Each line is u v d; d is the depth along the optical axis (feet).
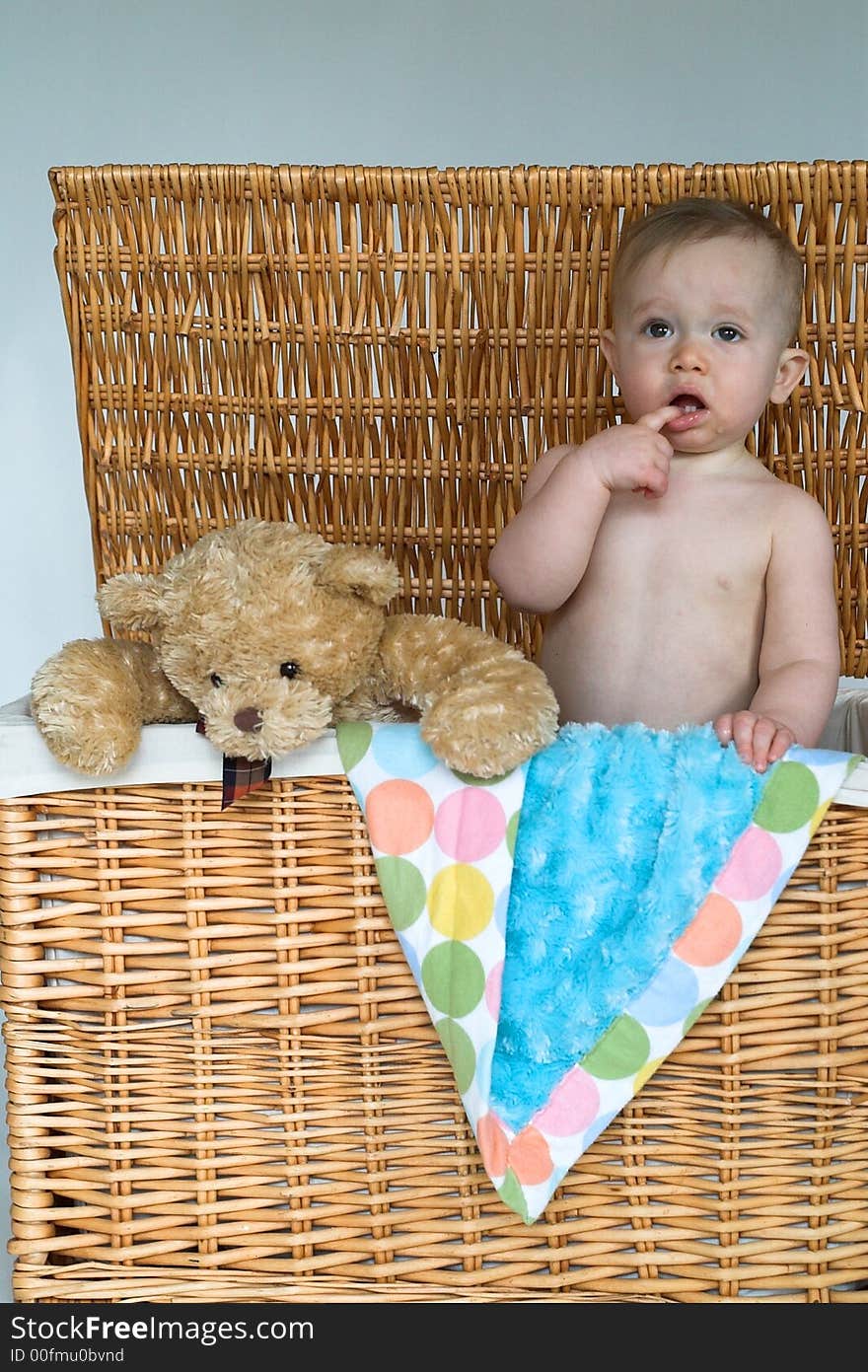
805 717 3.82
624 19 6.83
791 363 4.18
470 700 3.26
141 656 3.62
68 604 7.44
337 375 4.35
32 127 7.02
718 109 6.86
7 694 7.48
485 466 4.47
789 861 3.28
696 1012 3.32
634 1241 3.54
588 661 4.14
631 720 4.11
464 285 4.24
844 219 4.12
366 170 4.09
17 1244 3.56
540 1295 3.53
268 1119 3.52
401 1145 3.53
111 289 4.26
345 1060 3.50
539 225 4.16
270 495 4.51
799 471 4.44
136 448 4.44
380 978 3.47
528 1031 3.33
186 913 3.45
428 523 4.56
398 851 3.33
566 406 4.37
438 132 6.92
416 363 4.34
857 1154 3.57
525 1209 3.32
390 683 3.65
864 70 6.81
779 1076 3.48
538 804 3.32
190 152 6.99
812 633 3.97
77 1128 3.56
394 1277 3.55
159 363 4.34
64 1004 3.50
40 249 7.13
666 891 3.27
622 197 4.11
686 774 3.28
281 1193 3.54
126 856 3.42
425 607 4.69
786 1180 3.54
